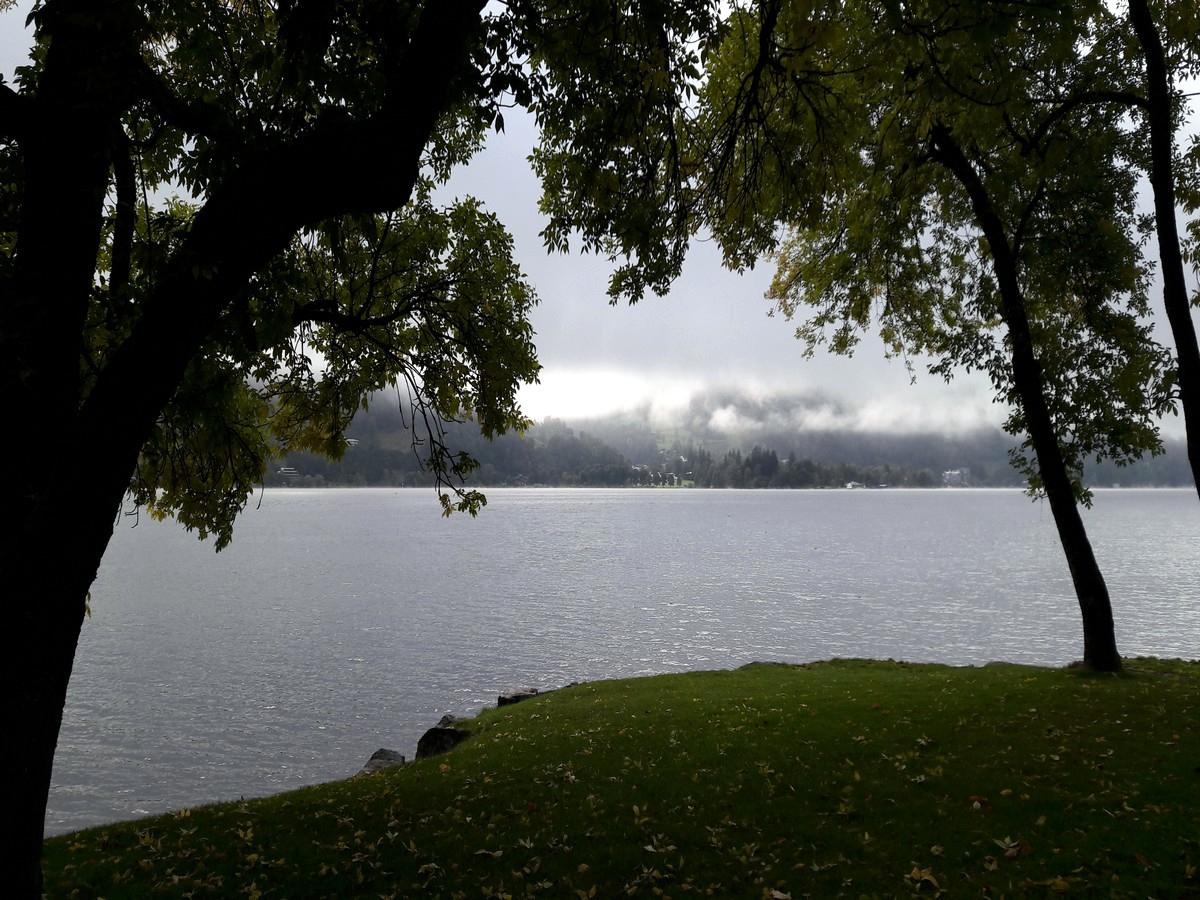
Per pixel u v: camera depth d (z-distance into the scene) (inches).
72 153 181.2
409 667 1157.7
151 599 1878.7
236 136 211.0
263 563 2790.4
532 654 1248.2
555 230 368.5
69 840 334.6
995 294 583.5
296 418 476.7
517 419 476.1
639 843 294.4
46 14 180.1
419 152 185.2
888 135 450.3
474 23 190.1
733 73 368.5
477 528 4781.0
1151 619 1526.8
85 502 154.5
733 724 490.3
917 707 482.0
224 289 168.6
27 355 172.4
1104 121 497.0
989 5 217.9
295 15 192.7
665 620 1569.9
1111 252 504.4
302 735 840.3
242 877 280.2
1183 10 389.7
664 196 343.9
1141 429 530.9
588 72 296.8
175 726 869.8
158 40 240.1
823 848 280.1
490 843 303.1
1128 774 324.2
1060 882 234.7
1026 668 634.2
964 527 5007.4
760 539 3971.5
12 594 148.9
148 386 160.7
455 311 442.3
